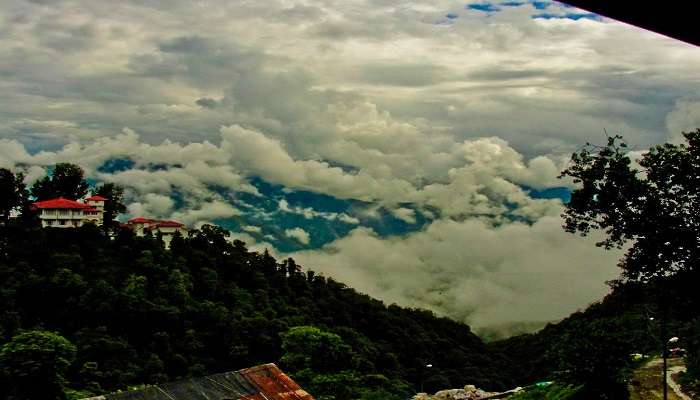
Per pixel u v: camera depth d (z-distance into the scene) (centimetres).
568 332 4362
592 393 4044
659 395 4422
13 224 9831
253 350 7894
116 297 7662
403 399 6675
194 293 9238
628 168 2395
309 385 5438
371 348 9544
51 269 8231
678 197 2348
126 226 11038
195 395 2266
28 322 7019
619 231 2475
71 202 11106
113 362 6594
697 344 2647
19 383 4200
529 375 10312
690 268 2312
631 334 3750
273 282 11319
